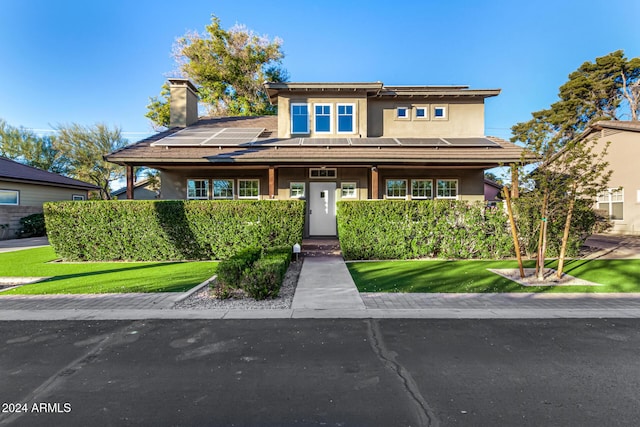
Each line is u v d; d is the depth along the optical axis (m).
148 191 29.81
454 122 14.19
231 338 4.09
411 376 3.12
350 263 9.20
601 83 26.83
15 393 2.87
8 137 29.64
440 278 7.25
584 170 6.96
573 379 3.05
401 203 9.80
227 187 13.92
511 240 9.82
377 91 13.54
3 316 4.92
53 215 9.82
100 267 8.89
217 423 2.42
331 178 13.75
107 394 2.84
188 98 15.62
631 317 4.82
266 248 9.46
